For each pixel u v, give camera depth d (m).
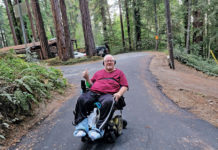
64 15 19.70
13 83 4.45
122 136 3.36
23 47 22.16
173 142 3.10
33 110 4.49
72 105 5.38
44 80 6.39
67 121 4.19
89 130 2.73
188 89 7.36
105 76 3.18
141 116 4.39
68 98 6.10
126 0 33.38
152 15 32.53
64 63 17.03
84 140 3.03
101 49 27.09
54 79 6.80
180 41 24.05
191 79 10.39
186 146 2.96
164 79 9.09
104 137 3.13
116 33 38.94
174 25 23.47
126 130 3.62
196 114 4.50
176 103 5.41
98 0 31.91
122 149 2.90
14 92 4.20
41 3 42.22
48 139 3.36
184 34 24.70
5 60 6.42
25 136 3.48
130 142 3.12
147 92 6.61
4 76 4.59
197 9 19.73
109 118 2.71
